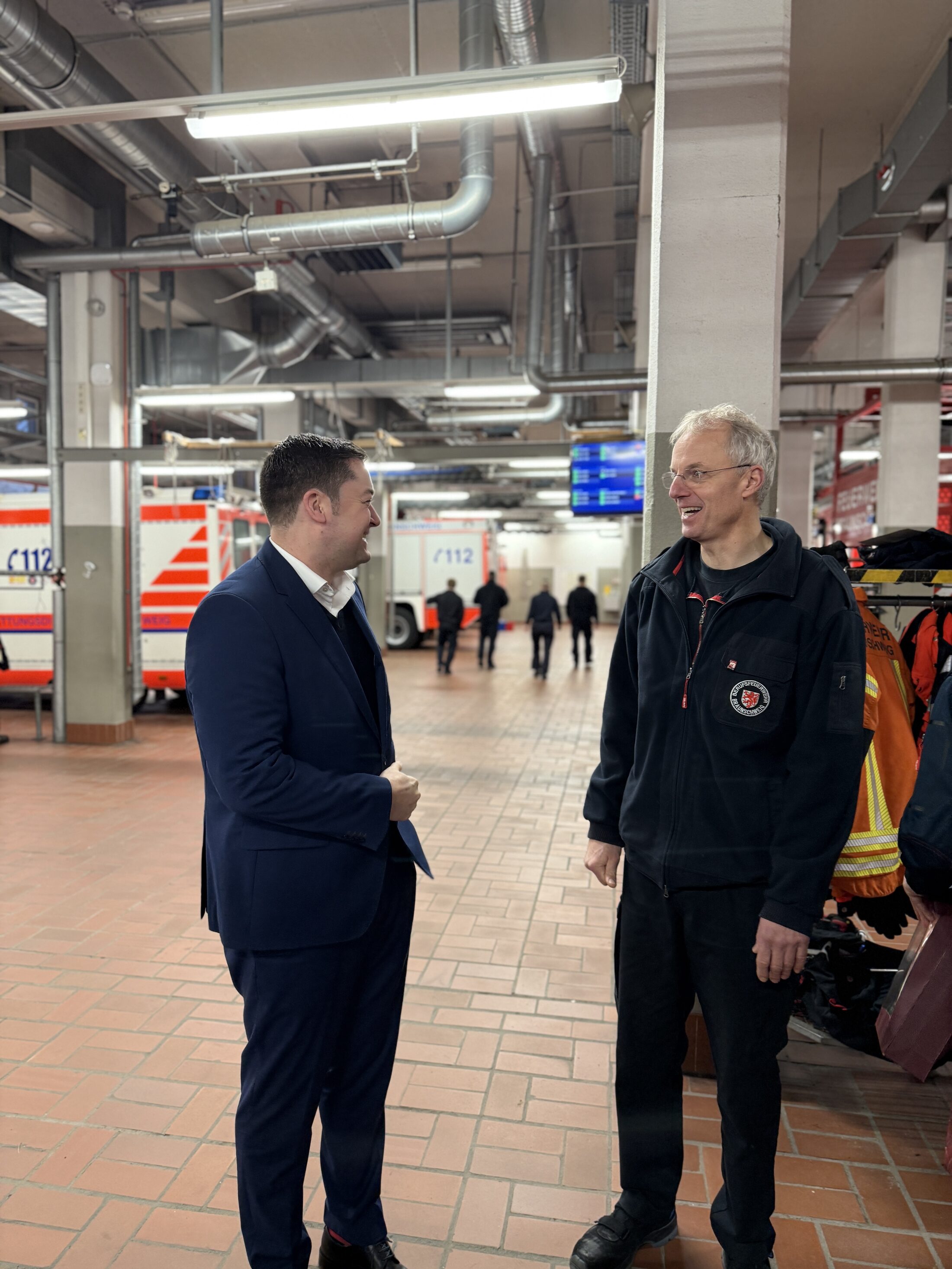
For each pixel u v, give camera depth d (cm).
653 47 489
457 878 426
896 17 538
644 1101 177
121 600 785
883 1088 249
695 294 257
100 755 737
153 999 297
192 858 457
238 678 140
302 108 330
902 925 249
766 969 150
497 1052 265
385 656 1669
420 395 1080
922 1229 192
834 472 1152
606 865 183
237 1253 182
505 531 2761
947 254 714
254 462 907
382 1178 206
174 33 550
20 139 625
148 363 990
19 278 748
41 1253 181
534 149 666
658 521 262
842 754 147
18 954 334
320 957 149
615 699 186
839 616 151
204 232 603
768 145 251
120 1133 223
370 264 887
